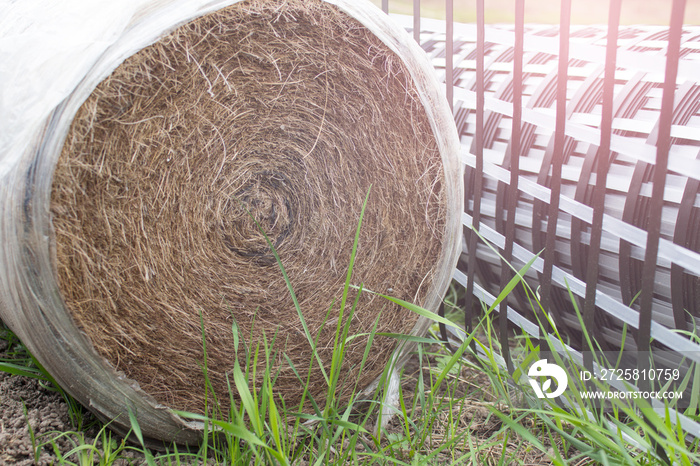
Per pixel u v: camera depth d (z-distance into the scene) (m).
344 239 1.59
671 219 1.51
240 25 1.28
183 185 1.36
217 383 1.53
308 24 1.36
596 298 1.61
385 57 1.44
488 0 6.70
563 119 1.55
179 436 1.52
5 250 1.19
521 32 1.58
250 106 1.40
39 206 1.16
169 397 1.47
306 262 1.58
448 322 1.43
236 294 1.50
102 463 1.30
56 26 1.23
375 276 1.63
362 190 1.56
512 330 2.22
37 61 1.20
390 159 1.55
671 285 1.51
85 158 1.19
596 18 6.10
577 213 1.61
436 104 1.54
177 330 1.42
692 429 1.42
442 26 2.23
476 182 1.81
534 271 1.90
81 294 1.26
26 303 1.23
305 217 1.55
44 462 1.39
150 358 1.41
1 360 1.76
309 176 1.52
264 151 1.46
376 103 1.49
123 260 1.30
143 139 1.26
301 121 1.47
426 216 1.62
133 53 1.18
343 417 1.39
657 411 1.53
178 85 1.27
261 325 1.55
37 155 1.14
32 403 1.62
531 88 1.88
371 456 1.42
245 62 1.34
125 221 1.29
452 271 1.72
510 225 1.77
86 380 1.34
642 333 1.46
